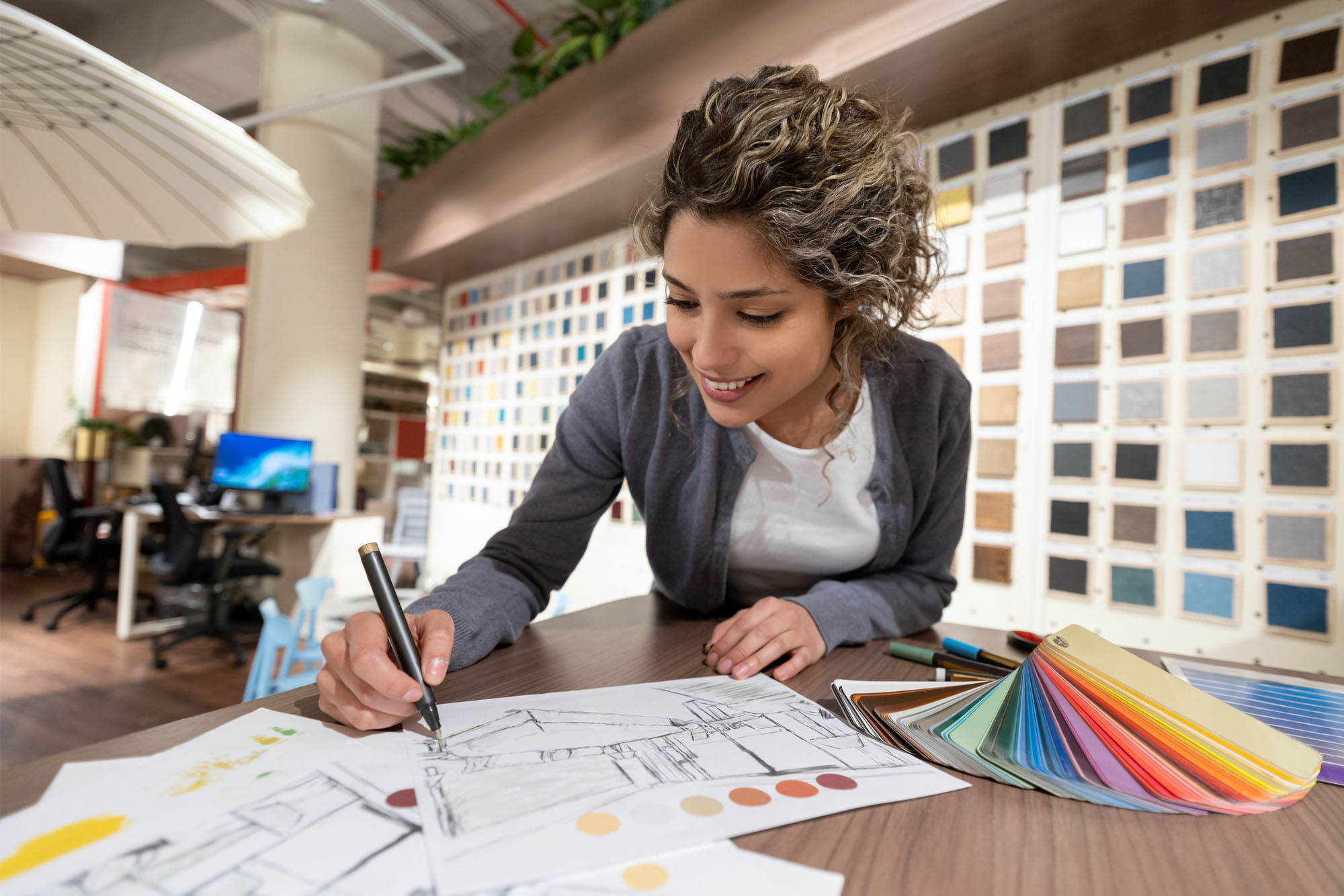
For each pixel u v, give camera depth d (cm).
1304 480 122
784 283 49
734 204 46
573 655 63
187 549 315
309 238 341
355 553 356
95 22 362
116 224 129
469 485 316
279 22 336
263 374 340
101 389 585
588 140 221
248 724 44
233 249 714
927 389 80
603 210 239
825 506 79
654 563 86
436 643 48
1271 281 126
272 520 326
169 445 609
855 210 51
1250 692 58
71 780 35
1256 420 127
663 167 53
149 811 33
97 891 27
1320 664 120
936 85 158
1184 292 135
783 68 54
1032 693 47
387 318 867
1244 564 128
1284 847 34
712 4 189
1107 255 145
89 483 579
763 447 76
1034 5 134
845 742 44
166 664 302
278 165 133
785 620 64
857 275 52
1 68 85
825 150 49
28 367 618
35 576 504
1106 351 144
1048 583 150
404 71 387
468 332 322
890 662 65
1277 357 125
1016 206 158
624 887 28
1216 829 35
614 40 219
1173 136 138
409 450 856
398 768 38
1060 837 34
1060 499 149
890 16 153
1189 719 45
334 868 29
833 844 32
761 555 83
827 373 72
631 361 79
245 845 30
